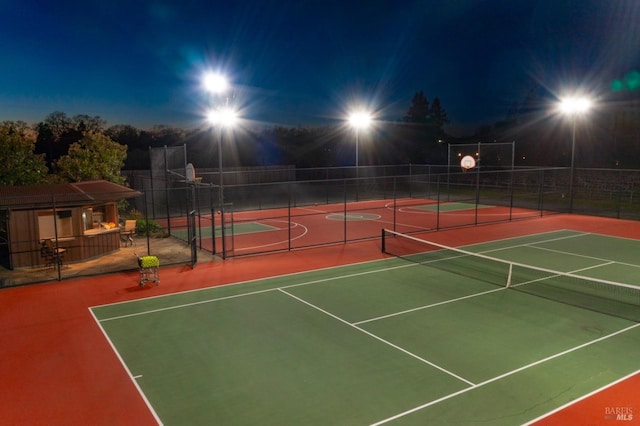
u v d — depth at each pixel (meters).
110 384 8.22
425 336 10.23
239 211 32.97
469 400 7.52
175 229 25.27
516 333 10.38
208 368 8.79
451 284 14.31
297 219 28.97
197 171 42.69
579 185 36.84
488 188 42.44
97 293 13.65
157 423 7.01
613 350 9.46
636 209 30.84
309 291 13.70
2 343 10.07
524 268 16.25
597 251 18.95
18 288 14.22
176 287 14.22
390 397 7.64
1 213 18.52
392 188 46.28
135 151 55.19
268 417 7.11
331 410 7.28
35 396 7.85
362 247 20.12
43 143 49.69
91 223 18.80
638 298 12.92
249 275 15.56
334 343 9.88
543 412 7.15
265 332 10.55
